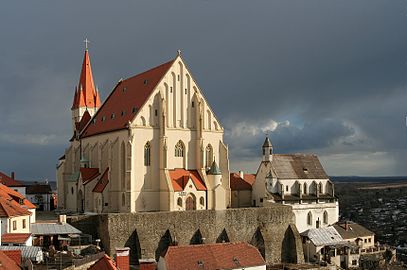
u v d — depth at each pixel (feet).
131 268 386.11
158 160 504.43
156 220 442.09
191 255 344.69
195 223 460.96
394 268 533.14
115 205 508.53
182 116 523.70
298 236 510.58
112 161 512.63
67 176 631.97
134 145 488.85
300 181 575.38
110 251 416.87
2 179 636.89
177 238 448.24
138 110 495.82
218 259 349.82
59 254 341.82
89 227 430.61
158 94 509.35
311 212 572.92
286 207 516.73
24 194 650.43
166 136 503.20
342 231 565.53
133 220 431.84
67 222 420.77
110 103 599.57
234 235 479.41
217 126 547.08
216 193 506.48
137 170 490.08
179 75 525.34
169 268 331.36
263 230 497.05
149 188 496.23
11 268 238.27
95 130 574.97
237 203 573.33
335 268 482.28
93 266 258.98
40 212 598.34
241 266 353.31
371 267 524.52
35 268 285.02
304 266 476.54
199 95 533.96
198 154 526.98
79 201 553.64
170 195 483.51
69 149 637.30
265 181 558.15
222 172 540.52
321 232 537.24
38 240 386.11
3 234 337.93
